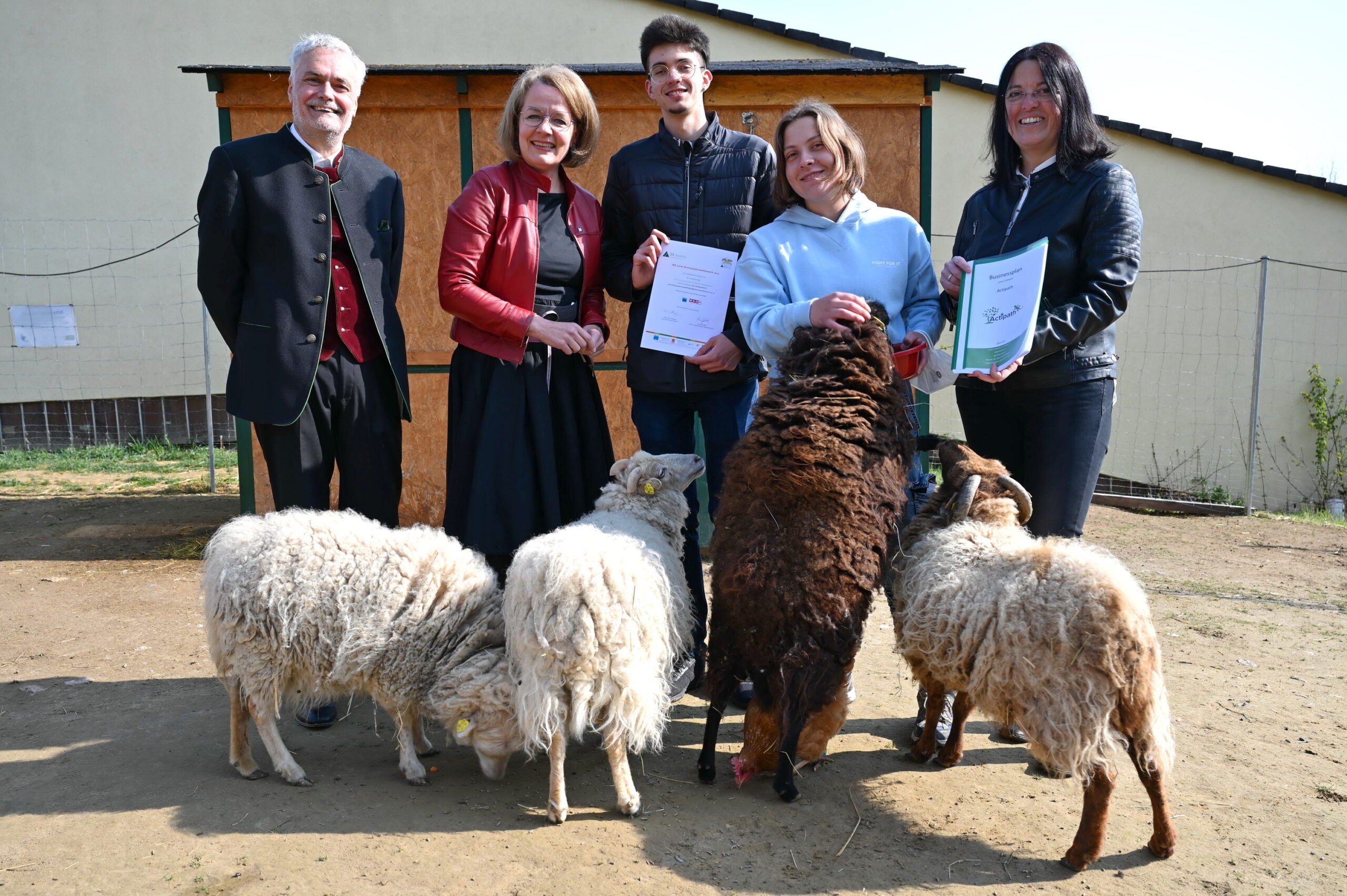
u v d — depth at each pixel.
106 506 8.98
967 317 3.52
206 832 3.12
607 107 7.24
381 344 4.15
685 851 3.06
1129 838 3.21
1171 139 11.79
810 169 3.73
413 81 7.12
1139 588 3.03
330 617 3.29
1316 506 11.77
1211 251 12.00
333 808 3.30
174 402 13.41
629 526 3.62
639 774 3.65
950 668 3.18
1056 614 2.91
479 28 13.13
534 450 4.15
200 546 7.35
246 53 13.14
